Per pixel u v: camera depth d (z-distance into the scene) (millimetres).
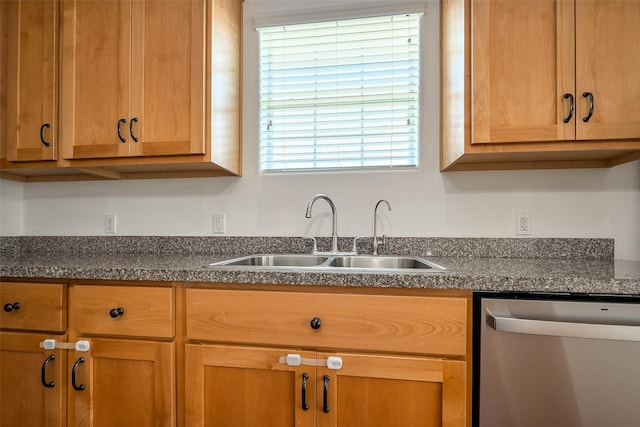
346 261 1508
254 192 1688
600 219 1434
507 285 933
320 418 991
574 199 1453
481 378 932
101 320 1105
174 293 1082
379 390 972
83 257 1524
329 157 1677
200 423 1047
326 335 994
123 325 1092
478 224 1521
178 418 1069
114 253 1710
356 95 1654
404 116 1620
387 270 1035
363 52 1649
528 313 918
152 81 1402
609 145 1135
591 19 1131
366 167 1635
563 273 992
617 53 1121
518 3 1167
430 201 1560
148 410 1077
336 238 1564
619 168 1422
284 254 1595
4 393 1158
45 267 1136
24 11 1486
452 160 1387
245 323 1032
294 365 998
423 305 958
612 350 879
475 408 940
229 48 1567
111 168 1617
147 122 1402
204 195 1718
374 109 1645
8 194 1761
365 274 978
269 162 1719
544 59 1155
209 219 1711
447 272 998
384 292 981
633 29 1116
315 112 1689
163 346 1067
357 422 979
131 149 1406
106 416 1097
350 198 1621
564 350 897
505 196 1501
